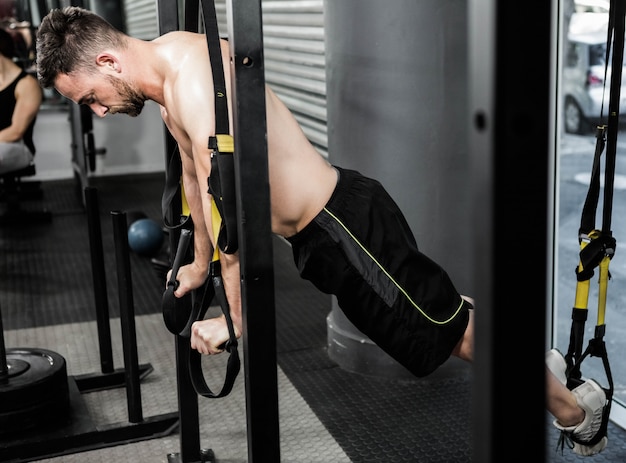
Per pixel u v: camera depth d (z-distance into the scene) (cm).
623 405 252
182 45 175
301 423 263
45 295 418
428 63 268
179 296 207
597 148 177
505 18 75
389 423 260
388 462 235
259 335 149
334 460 237
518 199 79
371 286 181
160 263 412
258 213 143
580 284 187
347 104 283
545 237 81
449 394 280
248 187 142
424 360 186
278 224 184
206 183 167
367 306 183
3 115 537
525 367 83
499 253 79
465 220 282
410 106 272
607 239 180
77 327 366
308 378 300
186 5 192
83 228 566
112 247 512
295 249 189
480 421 84
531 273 81
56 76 179
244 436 255
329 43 288
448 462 233
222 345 176
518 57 76
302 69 431
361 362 300
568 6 257
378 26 268
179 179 205
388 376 295
